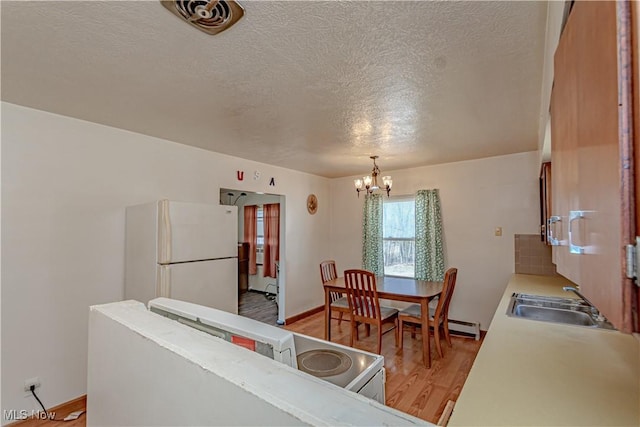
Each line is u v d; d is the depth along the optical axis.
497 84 1.90
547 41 1.41
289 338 0.89
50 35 1.41
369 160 4.00
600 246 0.53
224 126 2.66
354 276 3.78
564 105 0.83
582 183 0.65
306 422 0.49
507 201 3.76
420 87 1.94
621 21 0.42
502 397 0.97
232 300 2.77
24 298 2.21
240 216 6.94
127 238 2.71
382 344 3.63
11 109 2.17
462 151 3.56
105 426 1.13
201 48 1.52
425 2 1.21
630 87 0.41
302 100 2.13
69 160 2.43
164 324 1.00
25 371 2.20
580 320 2.03
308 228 4.95
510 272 3.74
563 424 0.83
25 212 2.22
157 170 2.99
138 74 1.77
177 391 0.77
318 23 1.33
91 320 1.25
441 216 4.21
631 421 0.84
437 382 2.73
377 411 0.52
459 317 4.04
